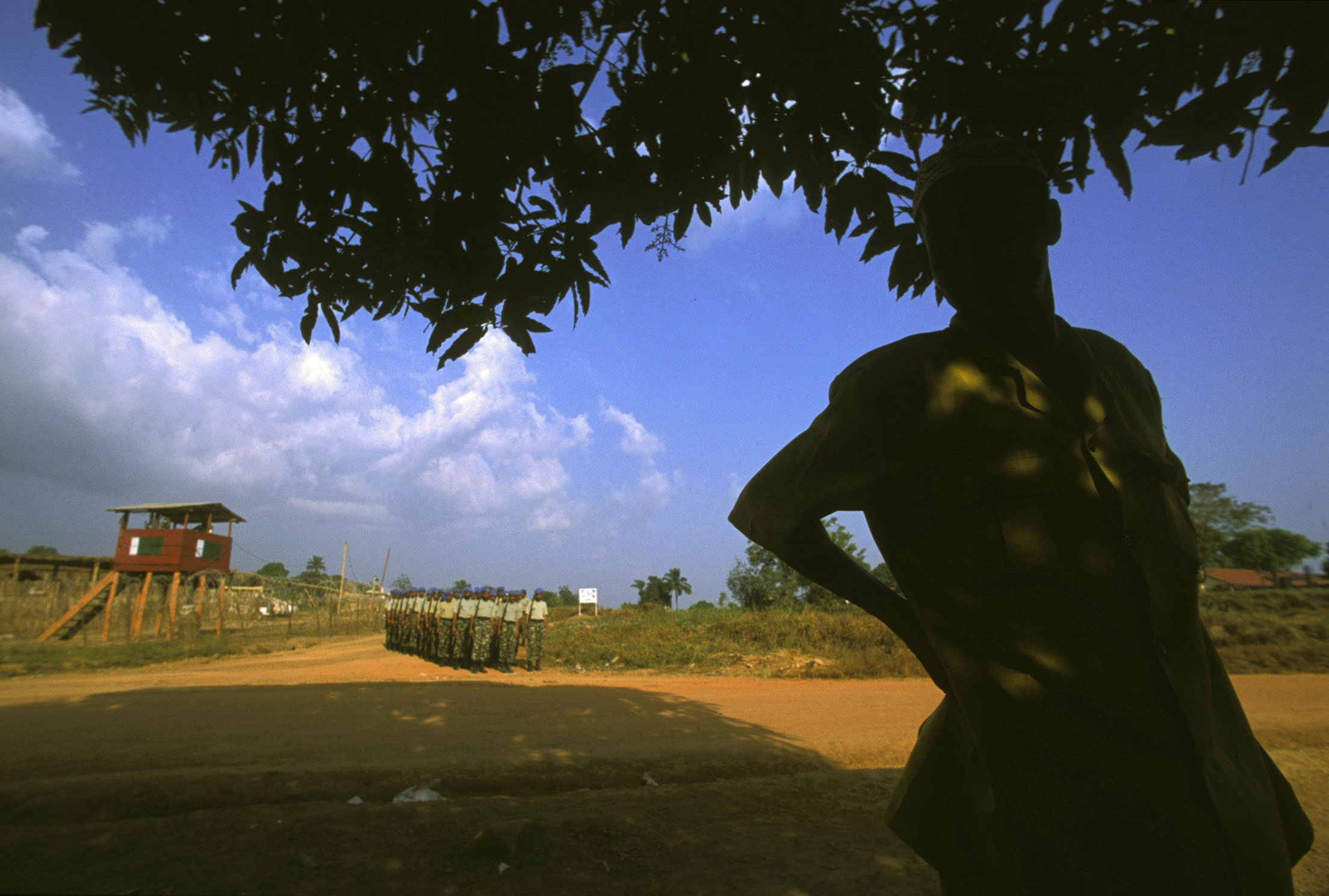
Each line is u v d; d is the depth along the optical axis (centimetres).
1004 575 120
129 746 634
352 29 249
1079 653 118
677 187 288
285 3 245
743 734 725
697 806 452
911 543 129
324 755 605
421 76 262
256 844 369
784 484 142
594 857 364
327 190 277
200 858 351
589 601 3066
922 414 128
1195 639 126
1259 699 958
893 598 149
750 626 1659
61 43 241
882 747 664
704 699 984
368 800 491
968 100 233
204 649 1761
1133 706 116
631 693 1036
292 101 266
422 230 290
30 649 1705
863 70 251
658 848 380
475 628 1442
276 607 3256
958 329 139
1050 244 138
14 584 2417
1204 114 184
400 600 1981
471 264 291
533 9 250
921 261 284
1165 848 113
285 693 1019
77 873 333
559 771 560
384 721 779
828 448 136
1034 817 119
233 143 300
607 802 454
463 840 379
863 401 133
